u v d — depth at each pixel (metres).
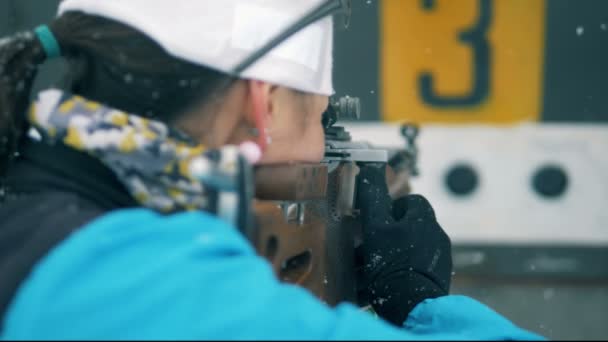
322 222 1.00
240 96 0.74
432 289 1.01
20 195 0.67
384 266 1.05
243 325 0.52
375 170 1.16
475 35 3.76
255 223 0.79
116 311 0.51
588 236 3.87
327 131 1.20
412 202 1.11
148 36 0.68
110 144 0.65
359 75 3.84
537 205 3.89
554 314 3.69
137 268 0.53
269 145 0.81
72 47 0.71
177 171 0.66
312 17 0.76
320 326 0.55
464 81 3.81
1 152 0.68
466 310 0.84
